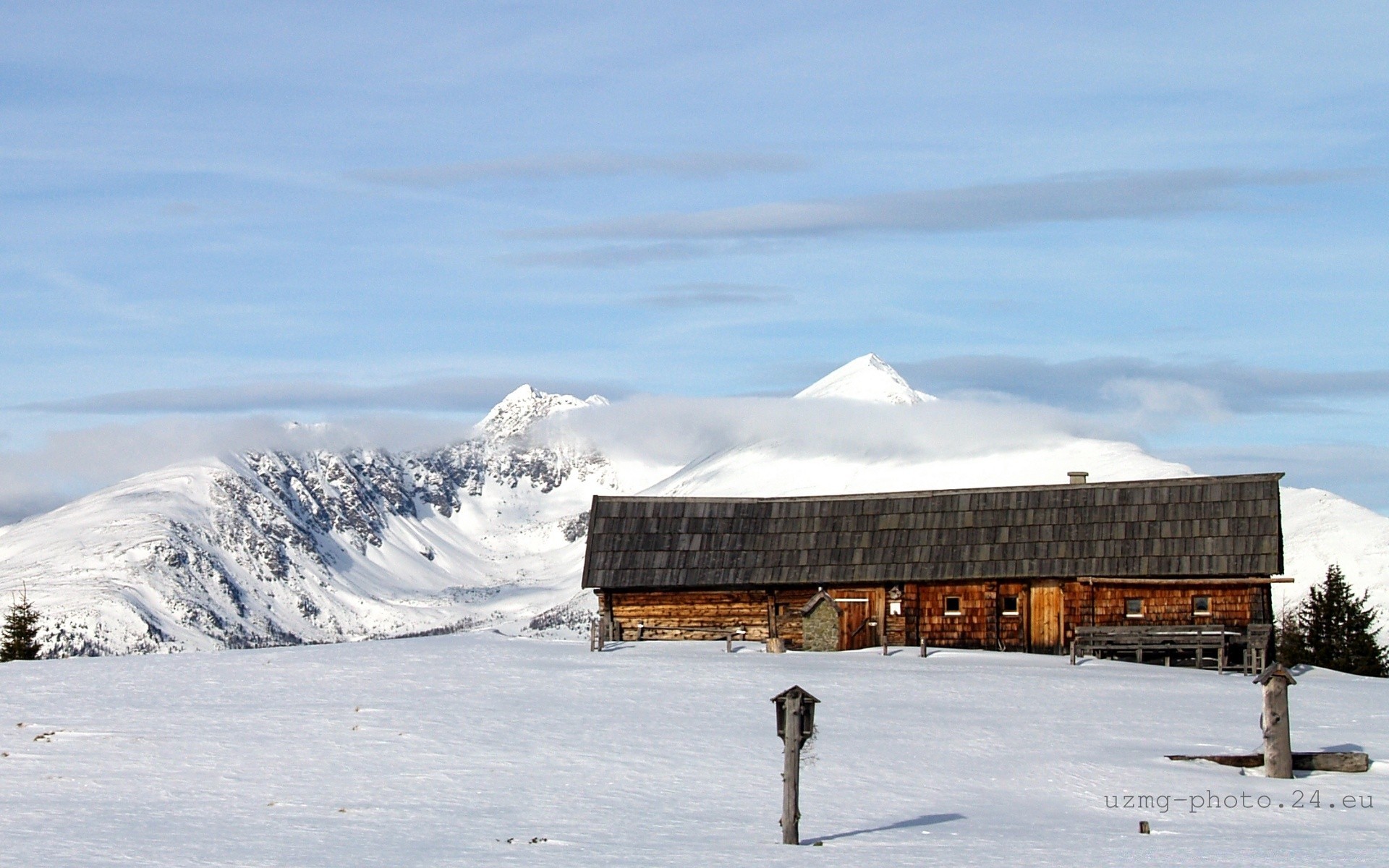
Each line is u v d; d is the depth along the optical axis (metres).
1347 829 28.78
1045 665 55.91
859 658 57.91
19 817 27.20
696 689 46.44
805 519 68.31
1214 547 62.22
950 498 67.44
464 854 24.88
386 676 48.88
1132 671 54.91
